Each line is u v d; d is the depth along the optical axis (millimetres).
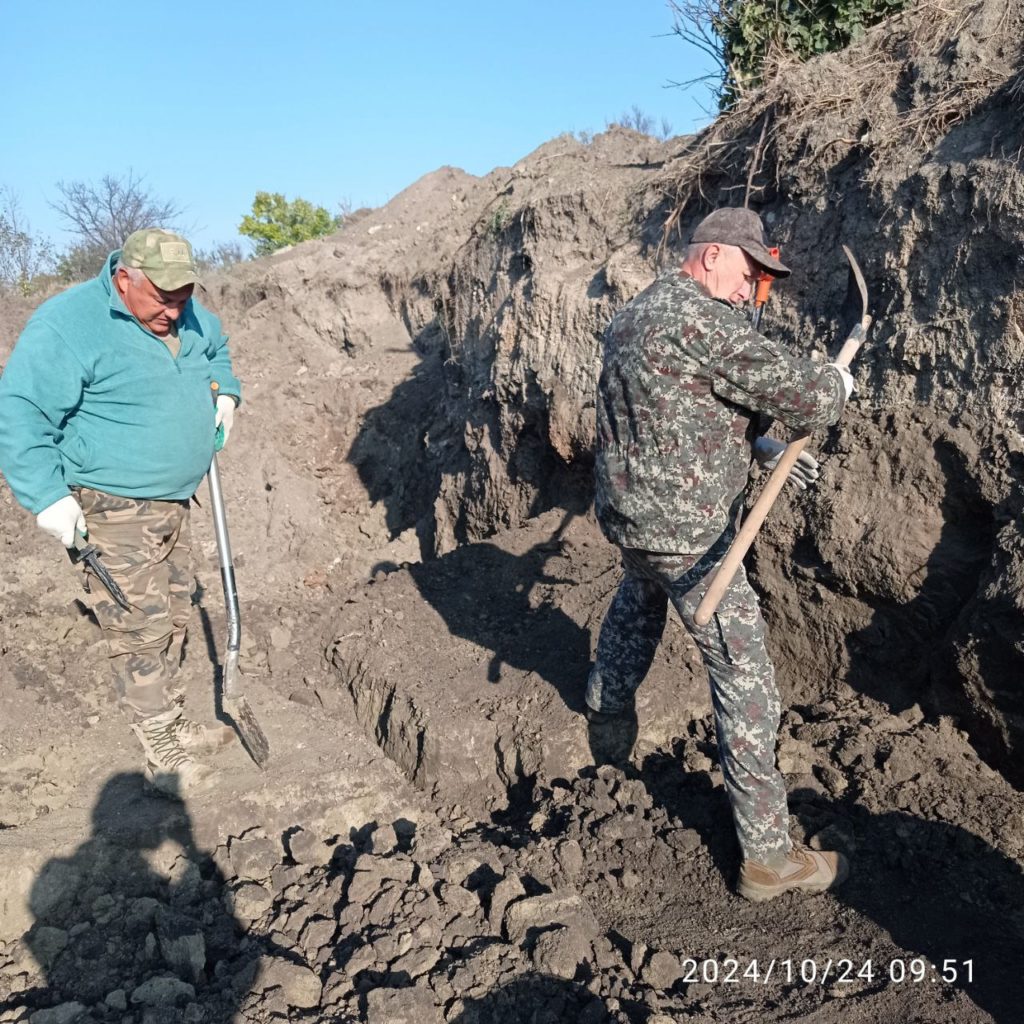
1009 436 3359
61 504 3037
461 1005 2598
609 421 2982
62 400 3031
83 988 2902
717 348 2734
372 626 4812
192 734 3902
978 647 3293
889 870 3035
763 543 4090
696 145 5328
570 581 4926
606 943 2848
